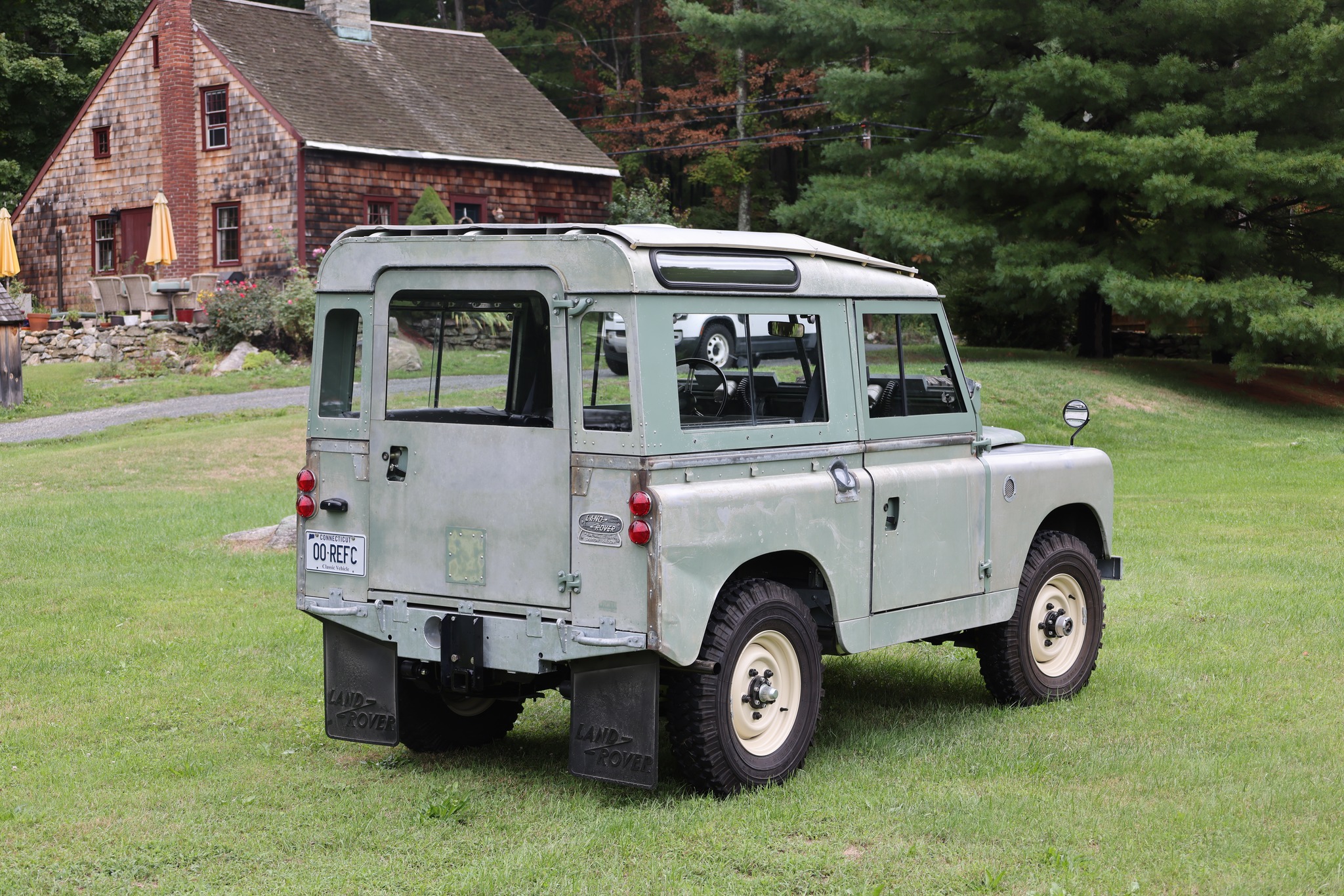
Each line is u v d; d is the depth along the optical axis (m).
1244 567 10.90
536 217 35.09
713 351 5.46
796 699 5.72
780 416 5.92
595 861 4.80
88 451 18.81
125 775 5.84
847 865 4.71
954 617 6.54
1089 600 7.39
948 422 6.63
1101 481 7.57
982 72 26.39
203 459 17.95
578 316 5.22
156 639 8.45
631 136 50.53
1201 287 24.89
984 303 30.75
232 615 9.14
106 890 4.58
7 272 30.05
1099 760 5.90
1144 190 24.59
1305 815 5.23
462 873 4.68
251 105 31.31
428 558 5.62
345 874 4.70
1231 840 4.92
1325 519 13.59
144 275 33.06
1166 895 4.46
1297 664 7.76
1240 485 16.66
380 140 31.58
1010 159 25.58
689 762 5.36
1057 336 33.28
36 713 6.86
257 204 31.48
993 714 6.87
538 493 5.32
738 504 5.36
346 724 5.93
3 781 5.76
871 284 6.25
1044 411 23.02
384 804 5.48
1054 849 4.77
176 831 5.14
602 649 5.16
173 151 32.38
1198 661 7.84
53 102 41.09
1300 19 25.28
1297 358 32.16
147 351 29.69
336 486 5.87
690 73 54.25
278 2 51.66
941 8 27.36
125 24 43.84
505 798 5.55
